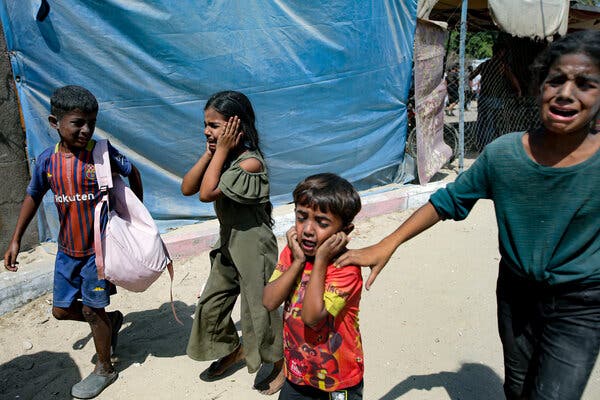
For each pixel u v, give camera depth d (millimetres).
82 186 2746
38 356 3350
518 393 2182
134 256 2848
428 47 6977
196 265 4652
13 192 4305
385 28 6109
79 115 2588
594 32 1624
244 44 5121
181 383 3031
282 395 2109
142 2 4512
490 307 3871
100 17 4395
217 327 2916
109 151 2893
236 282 2898
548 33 8266
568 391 1818
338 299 1807
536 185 1771
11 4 4090
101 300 2840
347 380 1967
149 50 4645
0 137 4172
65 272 2867
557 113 1625
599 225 1740
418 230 2096
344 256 1876
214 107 2562
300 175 5945
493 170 1883
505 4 7602
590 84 1580
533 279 1908
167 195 5102
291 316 1937
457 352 3316
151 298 4086
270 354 2816
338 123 6008
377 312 3824
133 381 3057
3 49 4129
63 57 4344
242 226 2715
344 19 5691
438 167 7188
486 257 4773
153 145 4887
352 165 6328
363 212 5852
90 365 3248
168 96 4832
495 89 9297
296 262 1837
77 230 2789
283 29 5316
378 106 6344
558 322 1890
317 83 5695
